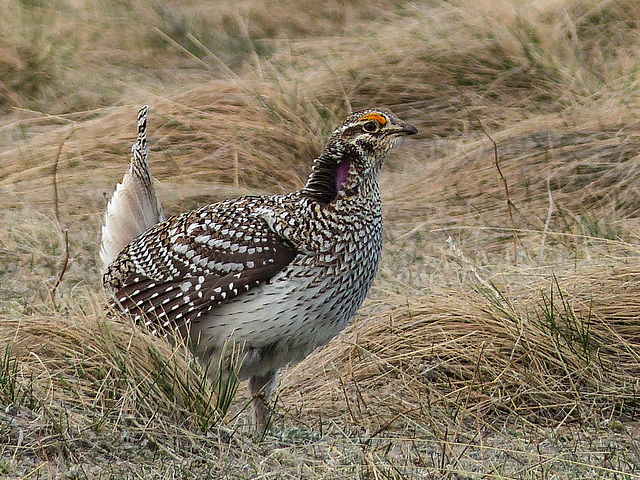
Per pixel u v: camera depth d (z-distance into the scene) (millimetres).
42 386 7945
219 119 15453
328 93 17219
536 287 10258
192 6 22578
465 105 17109
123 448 7301
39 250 12344
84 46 20047
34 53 18797
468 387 9078
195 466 7234
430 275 11789
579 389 9156
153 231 8891
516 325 9516
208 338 8461
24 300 10766
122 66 19812
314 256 8195
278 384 9641
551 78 17344
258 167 14859
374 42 18688
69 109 17594
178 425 7750
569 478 7254
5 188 13945
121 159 14727
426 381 9312
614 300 9977
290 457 7551
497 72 17500
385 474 7211
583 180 14203
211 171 14570
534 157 14680
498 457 7766
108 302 9094
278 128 15617
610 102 15961
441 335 9695
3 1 20938
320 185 8430
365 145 8484
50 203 13664
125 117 15633
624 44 18344
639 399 8922
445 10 19938
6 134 16391
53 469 6836
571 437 8375
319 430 8539
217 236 8297
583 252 11883
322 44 19531
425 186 14781
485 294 9984
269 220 8281
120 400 7785
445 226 13609
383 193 14852
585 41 18453
